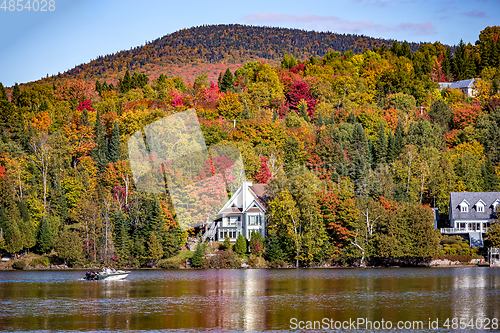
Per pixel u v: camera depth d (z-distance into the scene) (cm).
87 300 6506
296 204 11088
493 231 11262
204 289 7462
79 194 12631
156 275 9400
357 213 10944
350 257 10838
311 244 10781
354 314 5606
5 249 11088
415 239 10794
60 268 10925
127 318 5372
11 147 13988
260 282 8281
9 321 5244
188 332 4800
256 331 4841
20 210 11800
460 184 13625
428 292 7131
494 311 5766
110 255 10756
